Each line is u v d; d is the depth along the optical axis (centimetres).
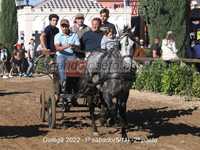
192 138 1241
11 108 1689
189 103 1778
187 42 2397
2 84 2498
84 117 1503
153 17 2344
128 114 1579
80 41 1354
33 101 1858
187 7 2378
